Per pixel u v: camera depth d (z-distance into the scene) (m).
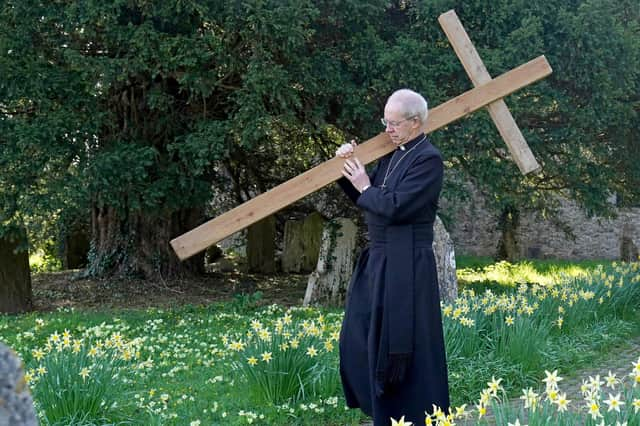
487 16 9.59
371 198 3.52
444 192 10.10
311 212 15.28
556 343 6.58
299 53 9.44
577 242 18.20
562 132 10.16
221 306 10.05
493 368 5.62
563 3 9.88
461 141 9.48
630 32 9.84
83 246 14.32
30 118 8.95
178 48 8.56
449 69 9.33
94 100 8.92
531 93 9.74
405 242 3.55
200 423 4.63
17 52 8.62
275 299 11.36
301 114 10.23
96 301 10.95
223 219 3.74
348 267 10.35
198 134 9.24
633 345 7.18
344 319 3.82
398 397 3.57
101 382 4.63
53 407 4.39
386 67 9.48
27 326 8.41
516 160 3.90
